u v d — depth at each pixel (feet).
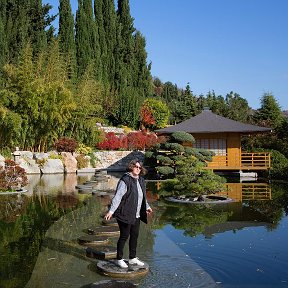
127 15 156.97
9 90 78.69
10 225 28.27
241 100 169.99
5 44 104.47
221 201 39.34
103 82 138.62
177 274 18.19
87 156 88.17
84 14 135.54
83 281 17.25
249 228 27.53
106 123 126.41
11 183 47.88
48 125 80.89
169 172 61.82
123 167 93.91
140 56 156.25
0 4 111.34
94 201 40.11
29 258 20.35
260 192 49.42
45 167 78.89
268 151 81.92
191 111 153.17
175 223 29.48
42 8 123.85
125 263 18.88
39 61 88.07
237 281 17.19
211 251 21.93
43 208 35.70
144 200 19.22
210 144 81.05
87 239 23.65
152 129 133.28
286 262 19.81
